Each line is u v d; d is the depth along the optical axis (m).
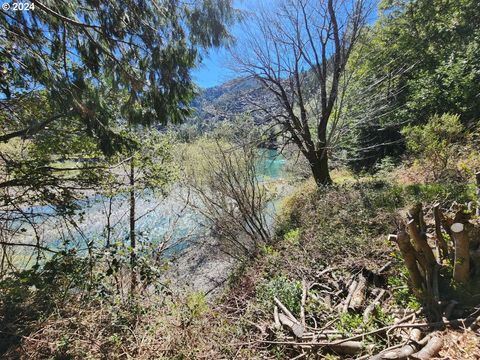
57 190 5.65
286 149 12.12
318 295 4.09
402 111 10.66
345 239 5.12
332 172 14.20
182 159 9.19
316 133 11.59
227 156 8.84
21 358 2.82
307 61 10.09
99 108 4.02
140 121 4.73
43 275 3.99
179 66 4.30
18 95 4.59
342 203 7.20
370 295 3.74
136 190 7.27
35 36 3.54
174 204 10.50
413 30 13.55
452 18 12.36
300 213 8.06
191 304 4.09
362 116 10.27
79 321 3.28
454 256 2.90
